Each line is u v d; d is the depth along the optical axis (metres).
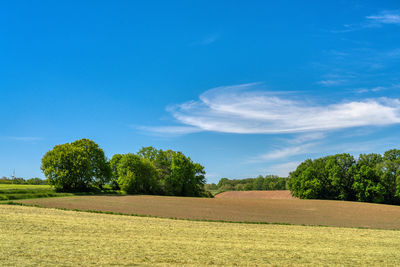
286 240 23.11
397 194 74.50
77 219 27.92
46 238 18.48
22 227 21.62
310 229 30.94
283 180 178.62
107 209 40.34
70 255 14.74
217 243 20.30
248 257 16.67
